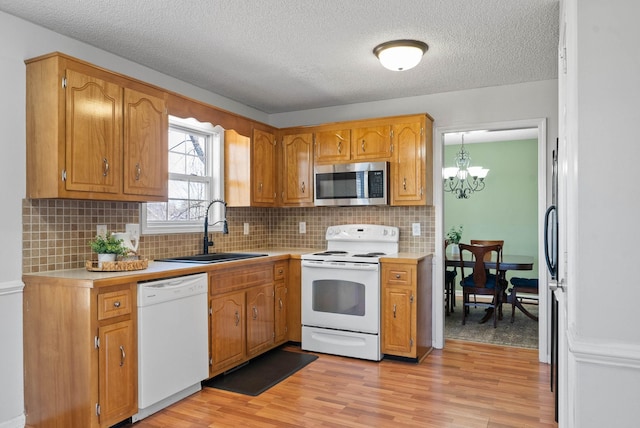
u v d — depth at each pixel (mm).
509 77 3604
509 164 6715
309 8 2408
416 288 3518
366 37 2799
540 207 3688
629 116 1427
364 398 2857
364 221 4348
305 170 4277
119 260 2764
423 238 4094
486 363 3576
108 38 2785
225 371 3213
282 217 4742
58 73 2348
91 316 2244
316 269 3842
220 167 4051
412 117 3852
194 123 3744
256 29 2674
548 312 3602
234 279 3285
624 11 1434
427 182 3900
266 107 4547
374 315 3604
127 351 2426
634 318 1421
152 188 2887
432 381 3156
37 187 2420
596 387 1457
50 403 2375
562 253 2227
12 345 2422
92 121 2504
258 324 3570
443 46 2945
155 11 2434
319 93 4043
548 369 3424
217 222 3928
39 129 2404
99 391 2277
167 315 2662
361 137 4051
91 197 2502
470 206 6953
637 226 1420
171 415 2611
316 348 3850
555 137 3666
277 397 2873
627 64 1428
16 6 2344
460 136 6309
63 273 2490
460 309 5957
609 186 1442
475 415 2609
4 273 2387
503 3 2348
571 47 1566
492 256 6551
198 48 2963
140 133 2803
